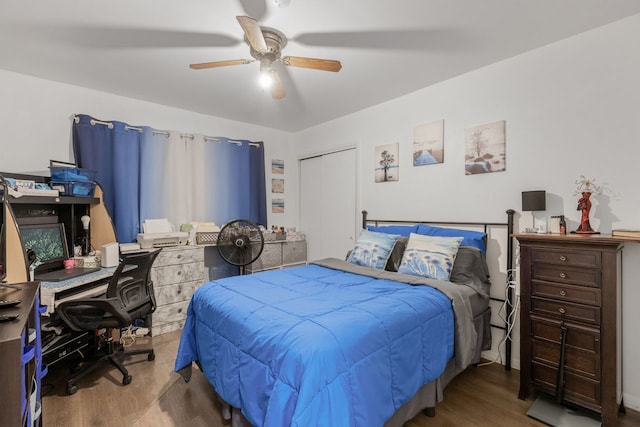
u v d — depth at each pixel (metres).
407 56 2.27
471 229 2.54
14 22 1.83
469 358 1.85
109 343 2.26
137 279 2.22
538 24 1.88
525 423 1.66
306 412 1.03
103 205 2.82
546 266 1.81
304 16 1.79
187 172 3.45
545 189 2.15
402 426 1.55
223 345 1.57
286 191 4.40
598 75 1.93
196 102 3.23
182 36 2.00
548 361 1.79
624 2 1.68
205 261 3.62
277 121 3.90
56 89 2.71
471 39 2.05
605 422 1.60
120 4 1.68
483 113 2.45
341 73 2.54
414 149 2.93
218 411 1.77
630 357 1.81
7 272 1.72
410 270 2.31
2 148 2.48
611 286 1.59
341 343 1.20
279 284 2.06
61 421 1.68
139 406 1.82
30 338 1.19
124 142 3.00
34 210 2.39
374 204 3.32
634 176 1.82
